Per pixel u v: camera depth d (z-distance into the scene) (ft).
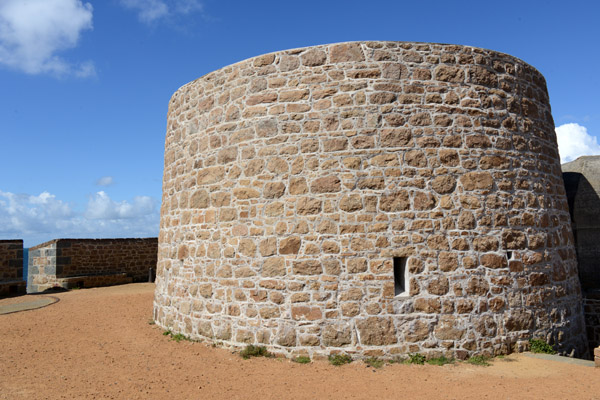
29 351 26.99
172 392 20.08
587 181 37.52
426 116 26.16
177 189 32.27
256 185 27.17
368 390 20.04
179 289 30.66
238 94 28.60
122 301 46.19
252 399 19.20
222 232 28.09
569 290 28.71
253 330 26.13
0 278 56.85
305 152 26.35
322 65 26.86
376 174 25.54
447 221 25.38
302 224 25.81
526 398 18.66
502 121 27.40
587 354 29.37
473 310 24.93
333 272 25.07
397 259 25.66
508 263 25.96
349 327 24.57
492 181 26.35
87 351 27.09
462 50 27.25
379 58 26.50
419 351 24.32
